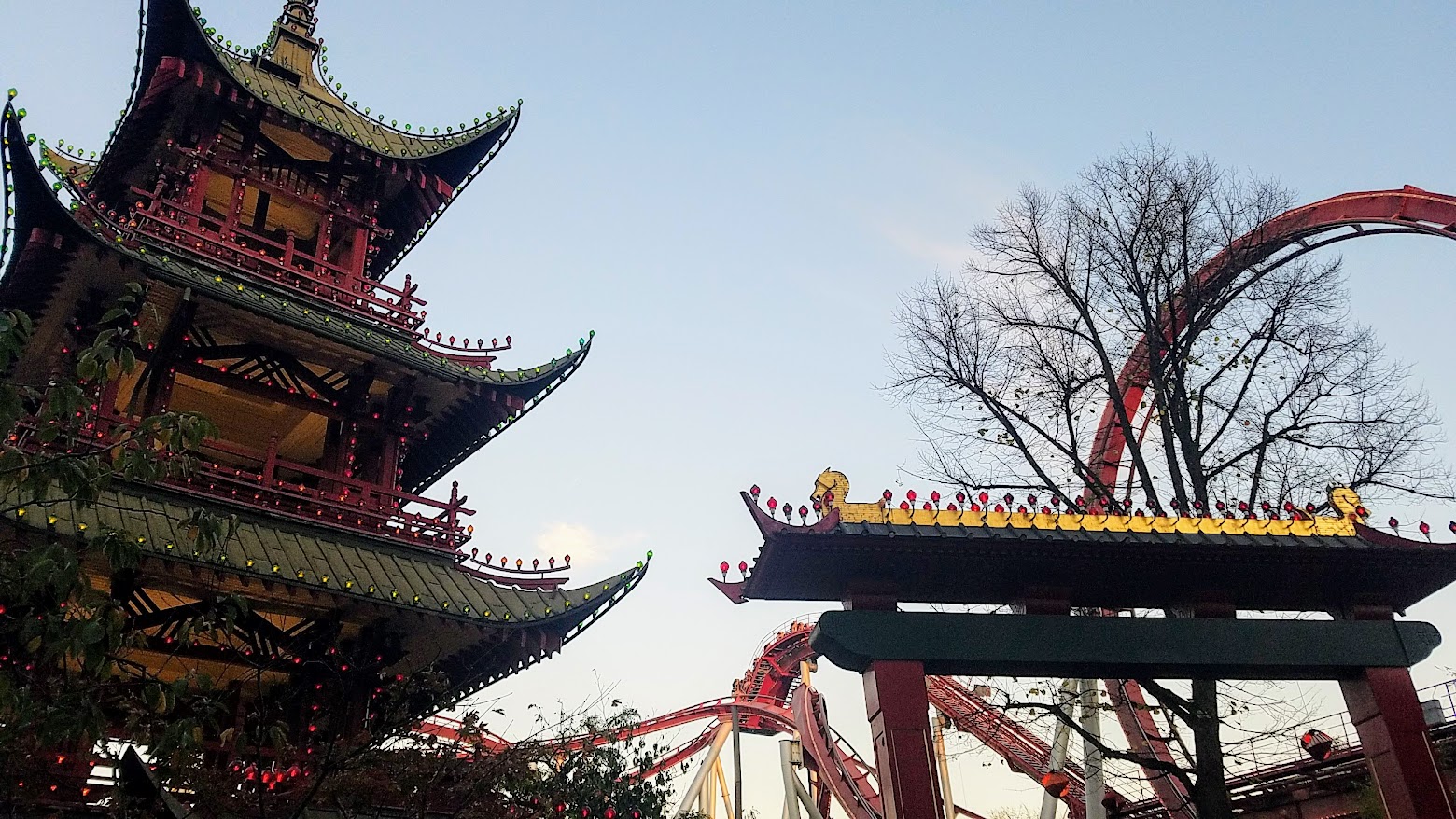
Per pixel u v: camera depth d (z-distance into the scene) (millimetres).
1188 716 20609
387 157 37094
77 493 12586
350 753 21078
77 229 26531
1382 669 19266
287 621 28938
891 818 16844
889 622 18125
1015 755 44594
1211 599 20047
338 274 34906
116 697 18250
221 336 31172
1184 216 28453
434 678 23188
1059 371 28578
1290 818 29672
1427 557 19969
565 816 24469
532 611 28281
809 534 18109
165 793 19484
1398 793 18469
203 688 13648
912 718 17438
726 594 19172
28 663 15781
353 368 32156
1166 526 19891
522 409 34031
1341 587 20312
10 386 11719
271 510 27391
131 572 23891
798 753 52344
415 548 29219
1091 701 25109
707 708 65938
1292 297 27891
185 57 33438
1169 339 29969
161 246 30656
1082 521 19672
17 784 18344
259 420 34062
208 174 33906
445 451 36000
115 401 28250
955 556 18875
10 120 24312
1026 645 18328
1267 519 20406
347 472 30766
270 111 35062
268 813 20875
